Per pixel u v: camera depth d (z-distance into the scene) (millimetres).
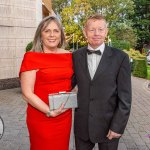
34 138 3070
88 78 2918
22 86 2959
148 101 10000
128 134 6043
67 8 37531
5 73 11133
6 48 11188
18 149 5000
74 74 3070
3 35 11070
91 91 2902
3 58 11070
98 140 2965
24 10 11867
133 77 19172
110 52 2912
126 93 2850
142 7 53094
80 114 2994
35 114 3004
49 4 19078
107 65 2869
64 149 3115
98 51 2887
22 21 11797
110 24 42531
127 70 2861
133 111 8219
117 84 2891
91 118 2926
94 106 2908
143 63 18875
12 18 11375
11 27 11367
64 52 3113
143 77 18812
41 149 3039
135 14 52875
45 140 3000
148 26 53125
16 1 11508
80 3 36938
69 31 36406
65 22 37625
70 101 2910
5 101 8883
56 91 2953
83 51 3002
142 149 5219
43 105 2902
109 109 2910
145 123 6953
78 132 3066
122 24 44000
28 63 2922
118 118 2834
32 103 2914
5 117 7031
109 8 41000
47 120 2979
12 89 11070
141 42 53406
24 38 11930
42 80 2930
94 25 2848
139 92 12188
